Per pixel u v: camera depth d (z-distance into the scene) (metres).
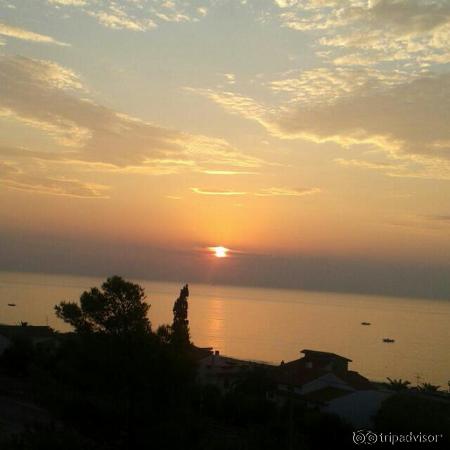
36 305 194.12
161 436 15.83
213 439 23.47
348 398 43.62
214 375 57.03
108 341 16.66
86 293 17.44
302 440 28.77
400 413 36.09
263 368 57.75
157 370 16.31
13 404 33.53
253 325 199.88
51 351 43.44
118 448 16.36
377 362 122.94
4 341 61.66
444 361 131.38
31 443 16.14
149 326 17.55
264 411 39.19
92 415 16.17
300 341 157.00
